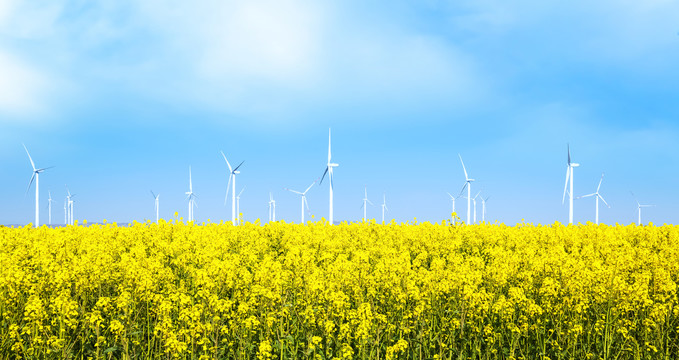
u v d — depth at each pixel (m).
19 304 11.49
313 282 12.26
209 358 9.52
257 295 11.68
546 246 22.16
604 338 10.41
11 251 18.77
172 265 17.64
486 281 13.76
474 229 27.55
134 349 9.90
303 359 9.88
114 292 13.41
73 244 20.06
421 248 21.30
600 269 13.81
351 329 10.12
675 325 11.11
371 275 13.62
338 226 29.97
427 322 11.21
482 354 10.59
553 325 11.05
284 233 24.83
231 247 21.19
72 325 9.95
